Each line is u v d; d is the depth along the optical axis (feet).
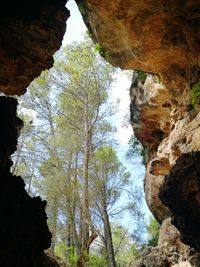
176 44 42.98
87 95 63.00
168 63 47.93
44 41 30.86
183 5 37.52
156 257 53.42
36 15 29.71
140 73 59.41
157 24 40.60
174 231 55.62
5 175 25.77
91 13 46.19
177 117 47.98
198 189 35.35
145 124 62.03
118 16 40.06
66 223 69.41
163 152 49.62
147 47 43.98
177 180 36.65
